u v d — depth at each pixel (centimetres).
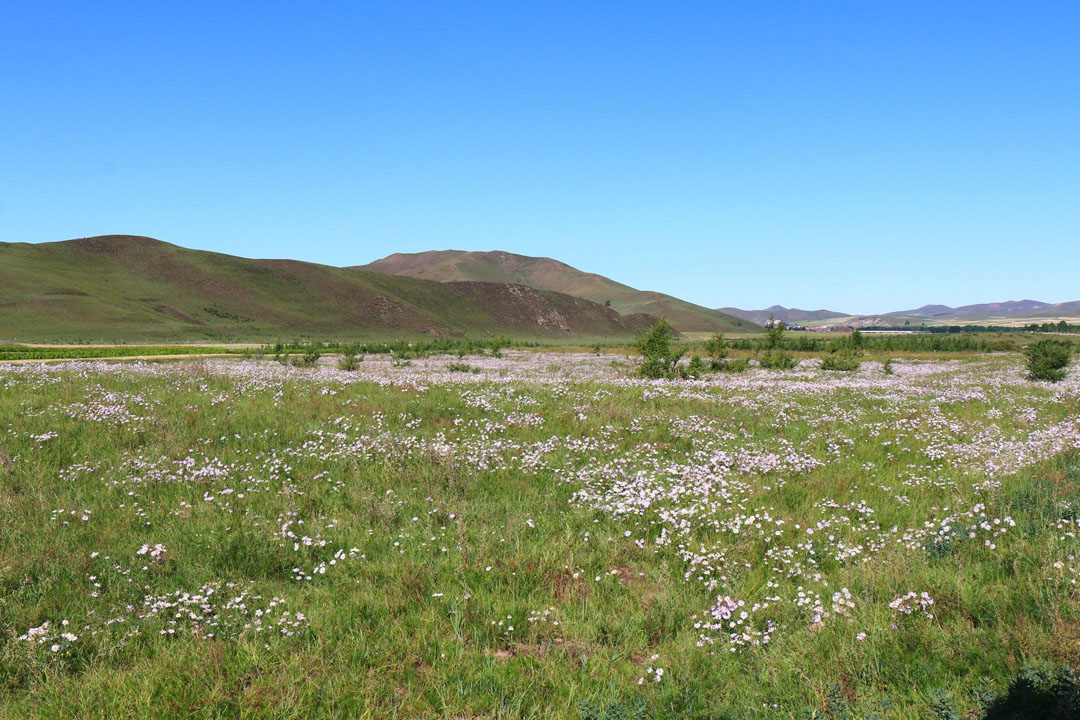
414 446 1178
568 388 1992
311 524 809
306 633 562
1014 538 710
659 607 610
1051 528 717
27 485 912
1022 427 1493
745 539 769
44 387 1688
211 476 1001
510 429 1388
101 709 454
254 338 16938
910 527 786
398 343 8000
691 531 790
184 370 2292
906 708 440
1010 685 429
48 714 455
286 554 739
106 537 766
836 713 442
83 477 984
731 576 670
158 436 1209
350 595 640
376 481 997
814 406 1777
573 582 672
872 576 641
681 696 477
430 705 470
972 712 439
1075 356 4962
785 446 1246
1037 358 2964
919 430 1416
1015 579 610
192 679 492
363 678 497
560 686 495
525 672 516
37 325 14688
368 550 750
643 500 862
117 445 1175
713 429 1400
